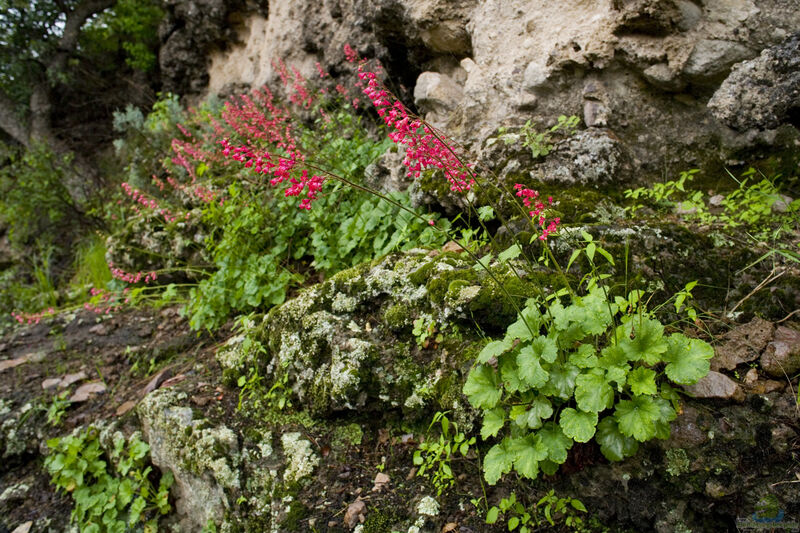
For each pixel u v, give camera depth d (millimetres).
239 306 3537
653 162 2721
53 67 9328
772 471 1674
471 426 2041
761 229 2250
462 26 3564
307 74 5898
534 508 1870
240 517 2248
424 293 2342
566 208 2508
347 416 2383
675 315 2076
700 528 1730
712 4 2475
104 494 2756
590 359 1713
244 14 7195
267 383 2674
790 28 2344
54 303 5785
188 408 2635
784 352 1809
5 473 3219
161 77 9469
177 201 5613
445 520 1925
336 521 2039
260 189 4137
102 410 3258
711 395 1772
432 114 3861
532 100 3033
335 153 3967
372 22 4125
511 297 1991
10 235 7770
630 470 1792
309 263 3820
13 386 3648
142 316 4270
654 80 2676
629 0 2592
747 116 2371
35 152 8117
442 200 2852
